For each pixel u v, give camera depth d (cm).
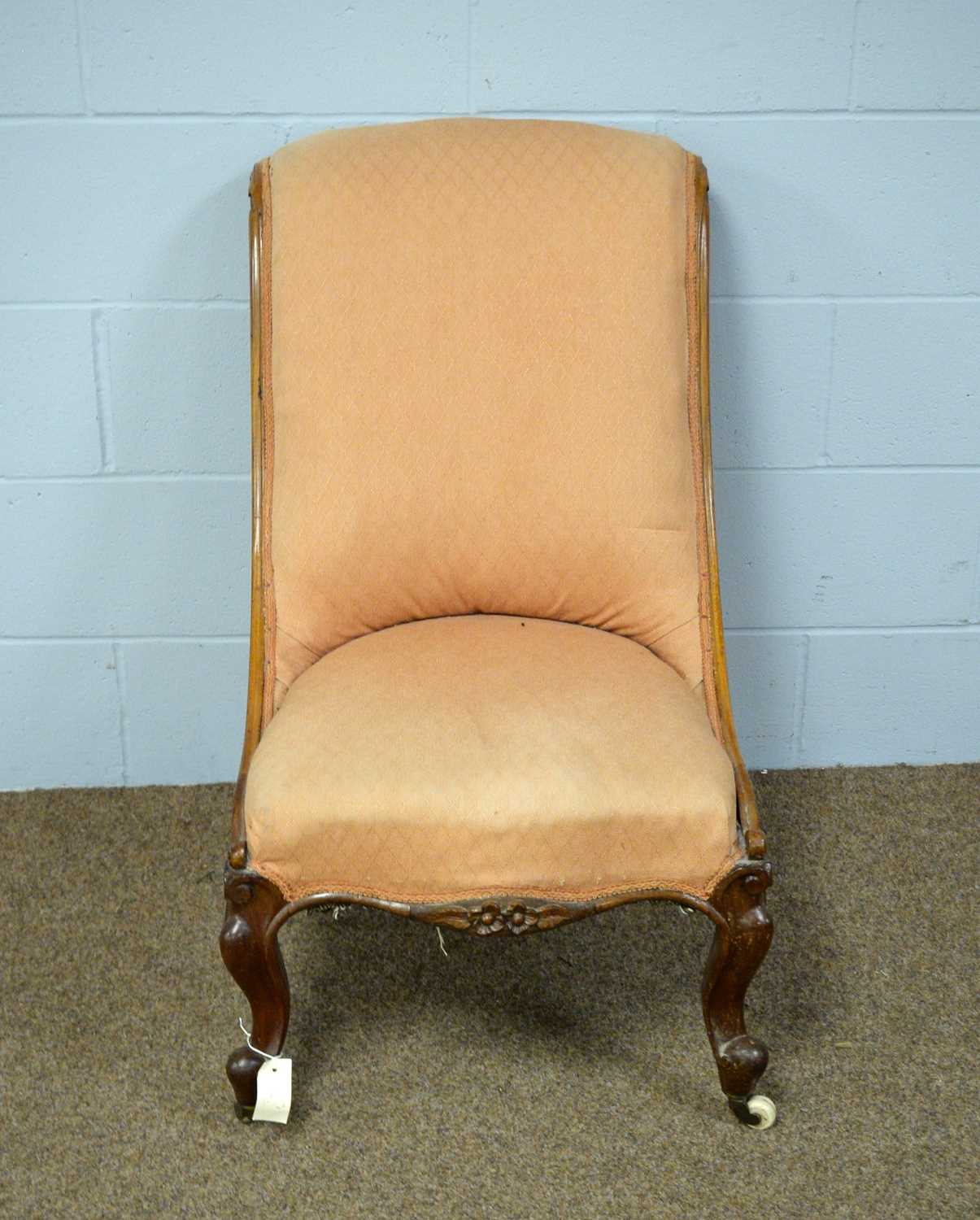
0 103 177
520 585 162
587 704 145
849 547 205
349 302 159
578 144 162
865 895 186
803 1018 164
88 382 190
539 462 159
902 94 183
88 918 181
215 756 212
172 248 185
